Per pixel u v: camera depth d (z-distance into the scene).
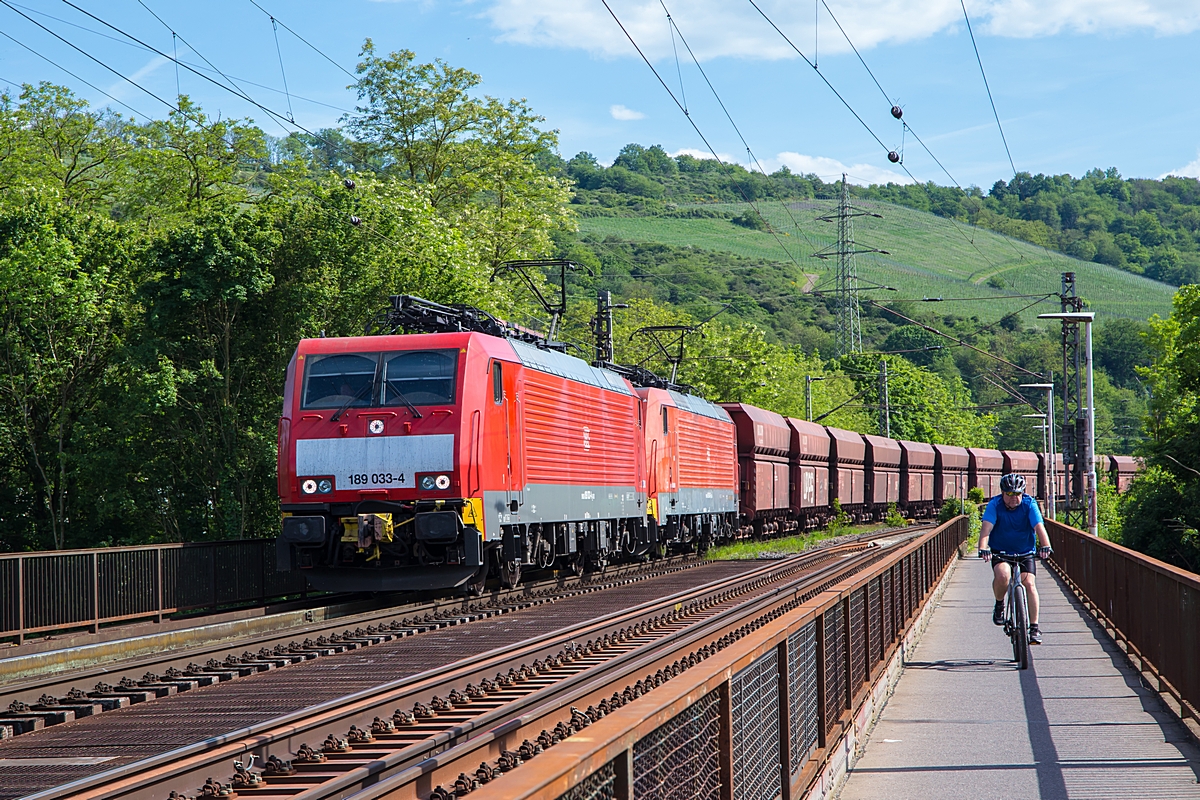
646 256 144.25
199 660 12.30
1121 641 13.61
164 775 6.39
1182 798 6.86
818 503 49.22
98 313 25.50
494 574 21.91
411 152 43.16
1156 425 49.97
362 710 8.45
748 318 136.25
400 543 17.89
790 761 6.02
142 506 25.95
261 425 26.19
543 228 44.31
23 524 26.64
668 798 3.85
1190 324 48.00
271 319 26.58
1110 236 190.62
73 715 9.37
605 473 24.75
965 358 146.00
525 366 20.12
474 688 9.47
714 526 36.22
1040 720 9.41
